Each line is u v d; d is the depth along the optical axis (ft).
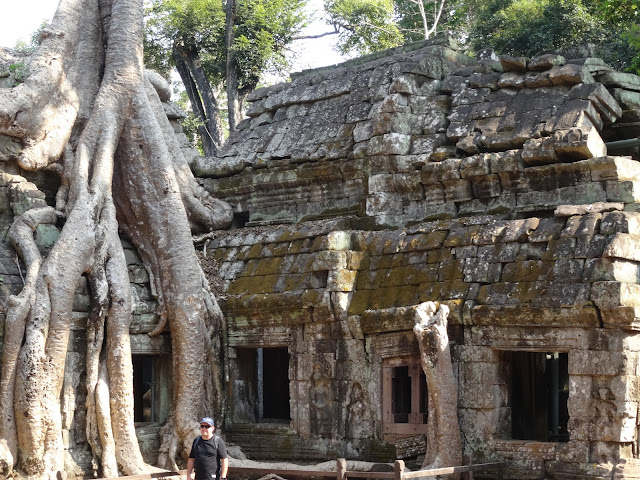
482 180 49.73
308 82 63.16
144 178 51.96
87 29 54.49
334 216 56.08
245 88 97.30
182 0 96.53
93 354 46.52
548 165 47.60
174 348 49.90
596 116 49.67
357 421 48.62
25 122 49.96
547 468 42.65
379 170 53.16
